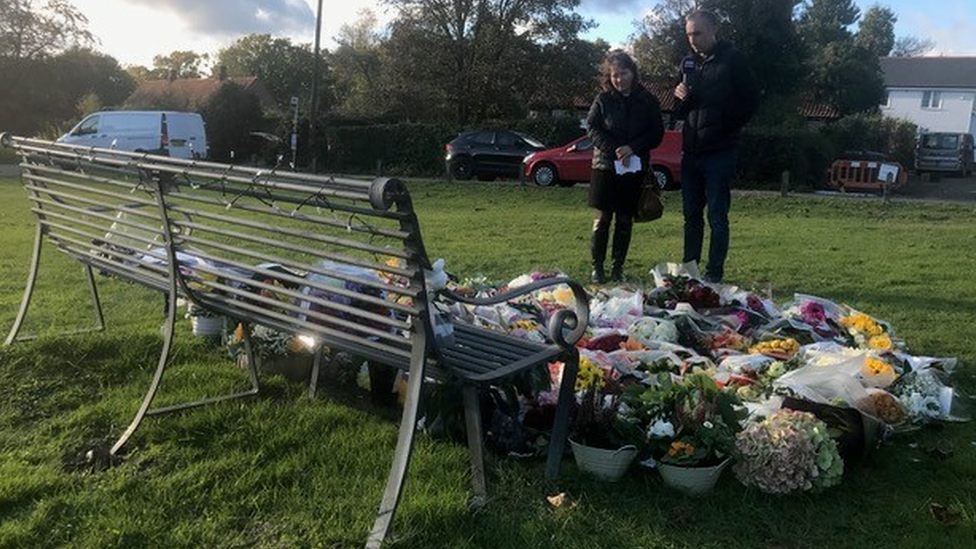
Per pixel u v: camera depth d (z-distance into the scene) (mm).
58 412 3812
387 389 3957
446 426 3465
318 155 33312
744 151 26172
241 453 3367
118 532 2730
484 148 25547
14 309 5754
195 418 3654
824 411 3477
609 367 4074
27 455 3324
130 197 3996
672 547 2785
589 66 36812
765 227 13508
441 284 2959
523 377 3318
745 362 4391
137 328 5113
